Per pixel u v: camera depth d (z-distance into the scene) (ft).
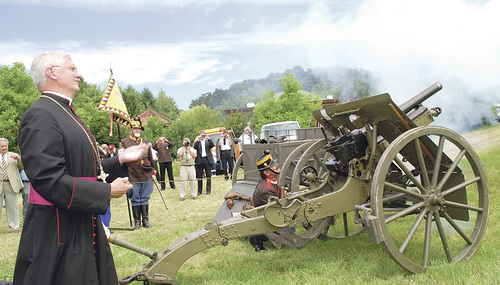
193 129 90.12
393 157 10.99
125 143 23.21
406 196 15.14
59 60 7.82
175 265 10.96
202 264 14.12
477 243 12.23
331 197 12.78
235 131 101.45
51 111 7.40
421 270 11.09
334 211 12.84
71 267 7.27
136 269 14.24
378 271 11.85
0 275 14.55
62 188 7.02
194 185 32.42
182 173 32.12
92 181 7.48
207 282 12.28
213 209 26.89
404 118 12.14
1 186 23.99
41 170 6.90
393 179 15.10
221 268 13.64
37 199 7.34
